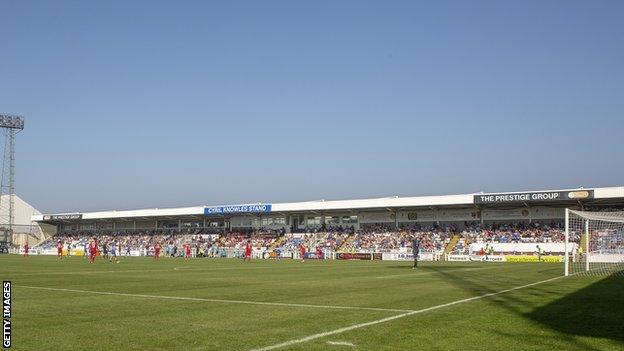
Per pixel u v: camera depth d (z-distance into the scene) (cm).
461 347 991
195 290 2153
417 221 8425
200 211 9562
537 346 1000
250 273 3475
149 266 4512
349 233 8662
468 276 3181
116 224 11350
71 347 995
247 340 1060
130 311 1484
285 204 8875
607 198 6606
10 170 10656
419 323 1266
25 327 1210
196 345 1012
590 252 5112
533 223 7606
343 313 1447
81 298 1825
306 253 7969
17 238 11544
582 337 1086
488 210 7931
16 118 10556
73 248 9831
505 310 1498
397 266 4791
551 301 1728
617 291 2097
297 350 967
